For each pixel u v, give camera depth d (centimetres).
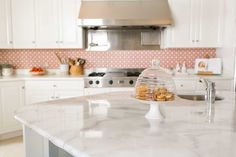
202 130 130
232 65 377
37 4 397
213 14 396
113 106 185
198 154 99
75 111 169
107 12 385
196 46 402
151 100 141
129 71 437
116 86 382
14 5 394
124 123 142
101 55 437
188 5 394
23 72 437
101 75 404
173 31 399
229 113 167
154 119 151
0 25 389
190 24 397
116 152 101
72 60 429
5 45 395
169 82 158
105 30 429
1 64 422
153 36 430
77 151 104
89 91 382
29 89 383
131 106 185
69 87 383
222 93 246
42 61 438
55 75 414
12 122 377
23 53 434
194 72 434
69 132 126
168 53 434
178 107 184
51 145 179
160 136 120
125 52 436
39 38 402
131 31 430
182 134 123
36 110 171
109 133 125
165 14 385
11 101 373
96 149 105
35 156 180
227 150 103
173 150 103
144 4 394
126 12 385
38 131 132
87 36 432
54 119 149
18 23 397
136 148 105
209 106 188
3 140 369
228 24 386
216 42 401
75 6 397
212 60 415
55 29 401
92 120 148
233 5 370
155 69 169
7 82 366
